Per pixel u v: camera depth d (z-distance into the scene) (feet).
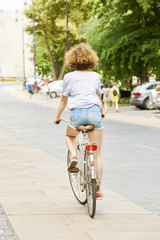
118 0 165.89
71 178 32.01
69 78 28.04
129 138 74.64
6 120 113.39
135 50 161.58
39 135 80.18
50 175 41.01
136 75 169.07
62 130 89.35
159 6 156.25
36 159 51.24
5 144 66.03
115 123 105.19
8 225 24.82
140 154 56.03
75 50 28.37
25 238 22.38
